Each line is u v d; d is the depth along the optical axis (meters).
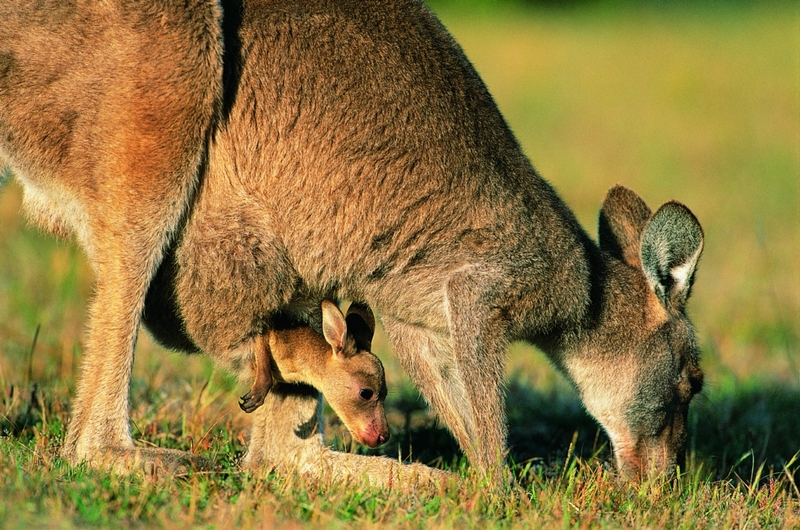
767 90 44.84
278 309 10.09
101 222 9.62
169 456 9.28
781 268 21.50
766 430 12.84
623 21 63.03
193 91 9.43
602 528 8.51
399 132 9.80
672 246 10.83
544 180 10.70
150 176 9.48
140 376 13.30
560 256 10.30
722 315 18.34
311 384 10.45
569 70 48.28
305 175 9.74
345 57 9.79
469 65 10.49
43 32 9.41
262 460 10.41
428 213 9.89
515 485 9.83
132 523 7.67
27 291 15.79
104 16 9.37
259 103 9.68
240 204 9.73
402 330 10.64
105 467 9.00
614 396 11.11
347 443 11.86
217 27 9.50
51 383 12.38
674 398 11.20
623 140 35.56
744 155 33.69
